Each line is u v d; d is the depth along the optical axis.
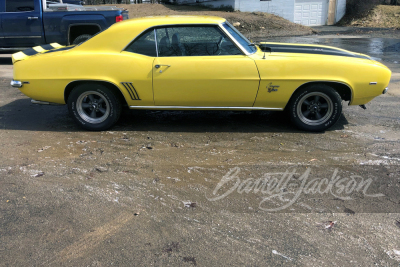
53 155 4.14
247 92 4.65
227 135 4.85
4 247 2.57
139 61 4.61
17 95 6.93
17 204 3.10
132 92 4.71
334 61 4.56
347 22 24.98
